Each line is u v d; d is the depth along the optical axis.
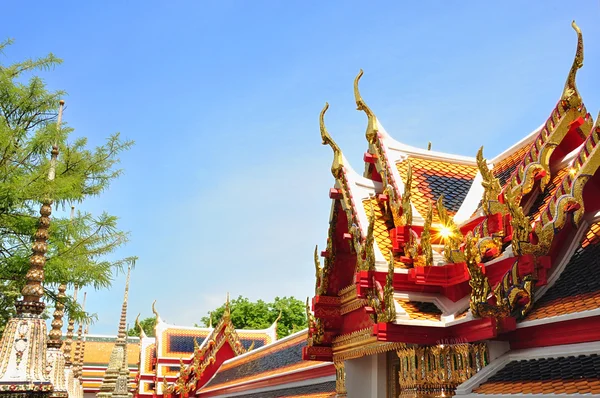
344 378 13.19
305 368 21.86
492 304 8.68
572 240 9.41
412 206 11.60
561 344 8.12
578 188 9.01
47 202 10.33
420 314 9.88
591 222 9.65
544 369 7.84
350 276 13.98
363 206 12.16
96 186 20.36
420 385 9.85
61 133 17.94
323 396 18.33
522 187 9.81
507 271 8.85
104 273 18.61
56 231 18.08
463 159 13.88
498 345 9.05
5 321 18.92
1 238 18.30
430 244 10.12
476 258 8.95
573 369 7.37
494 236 9.19
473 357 9.18
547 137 10.10
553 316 8.05
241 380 30.89
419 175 12.77
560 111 10.24
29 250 18.36
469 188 12.91
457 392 8.60
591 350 7.49
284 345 29.66
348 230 12.45
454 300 10.20
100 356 69.38
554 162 10.59
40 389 9.04
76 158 18.97
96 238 19.08
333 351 13.90
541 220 8.88
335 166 12.88
